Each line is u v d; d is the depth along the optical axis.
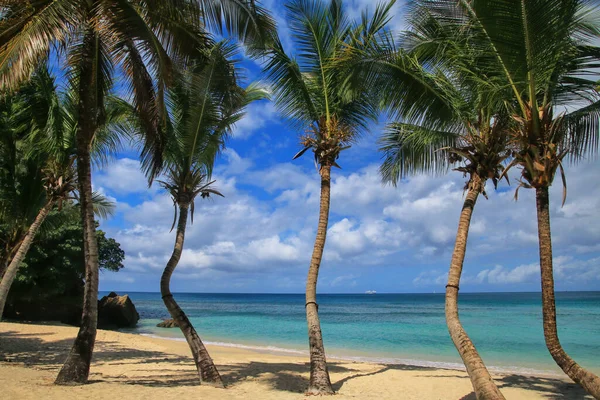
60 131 11.83
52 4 6.93
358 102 10.45
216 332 30.94
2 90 6.60
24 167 14.78
